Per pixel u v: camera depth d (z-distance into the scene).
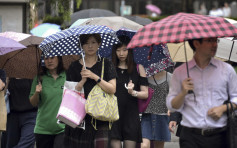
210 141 11.28
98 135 13.32
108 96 13.25
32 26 24.55
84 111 13.19
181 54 17.58
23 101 17.31
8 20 26.02
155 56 16.55
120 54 15.03
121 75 15.03
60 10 22.08
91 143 13.35
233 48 16.47
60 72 15.95
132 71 15.07
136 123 14.72
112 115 13.23
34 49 17.11
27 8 25.61
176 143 23.78
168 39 10.27
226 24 10.63
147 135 16.48
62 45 14.59
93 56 13.66
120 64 15.23
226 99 11.35
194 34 10.23
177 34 10.30
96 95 13.09
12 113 17.39
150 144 17.30
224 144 11.35
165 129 16.53
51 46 14.52
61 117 12.98
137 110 14.92
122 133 14.73
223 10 60.22
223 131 11.28
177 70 11.63
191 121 11.35
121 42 14.95
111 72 13.54
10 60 17.17
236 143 10.97
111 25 19.80
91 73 13.15
